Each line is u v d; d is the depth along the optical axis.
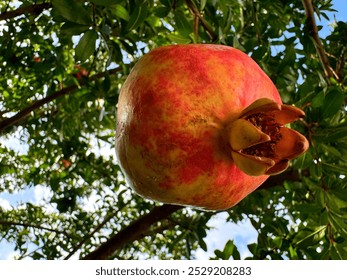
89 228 4.64
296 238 2.58
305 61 2.87
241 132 1.27
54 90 3.96
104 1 2.03
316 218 2.56
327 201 2.25
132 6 2.36
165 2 2.31
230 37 2.45
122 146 1.45
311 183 2.30
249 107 1.30
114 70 3.64
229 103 1.34
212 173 1.35
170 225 4.44
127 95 1.46
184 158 1.33
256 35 2.82
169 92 1.34
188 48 1.43
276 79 2.49
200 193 1.38
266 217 3.15
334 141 2.16
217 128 1.32
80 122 4.50
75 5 2.07
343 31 2.94
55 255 4.36
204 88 1.34
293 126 2.21
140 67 1.46
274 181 3.32
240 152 1.32
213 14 2.51
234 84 1.36
